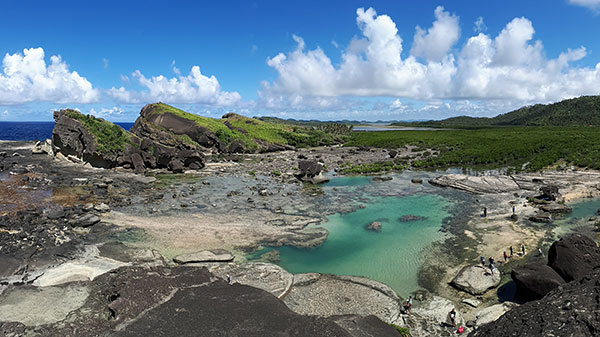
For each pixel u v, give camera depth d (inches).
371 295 971.3
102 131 2775.6
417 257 1221.7
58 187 2037.4
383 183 2421.3
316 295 971.3
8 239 1235.9
